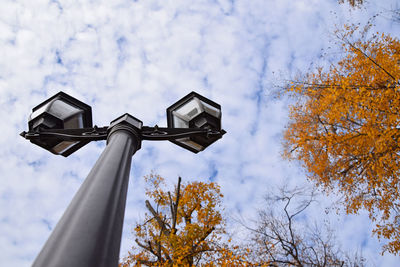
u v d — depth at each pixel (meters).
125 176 2.25
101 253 1.46
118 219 1.79
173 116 4.13
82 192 1.87
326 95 11.17
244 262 8.52
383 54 10.37
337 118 11.48
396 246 9.96
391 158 9.95
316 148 13.25
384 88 9.41
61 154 3.60
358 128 10.95
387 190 10.78
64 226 1.57
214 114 3.96
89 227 1.55
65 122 3.55
